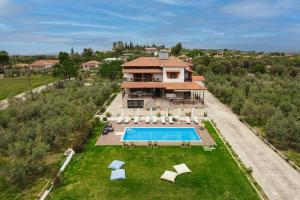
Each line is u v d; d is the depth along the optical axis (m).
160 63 57.12
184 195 21.08
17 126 33.62
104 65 87.25
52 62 154.25
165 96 52.94
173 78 54.12
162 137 34.69
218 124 39.28
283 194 21.22
